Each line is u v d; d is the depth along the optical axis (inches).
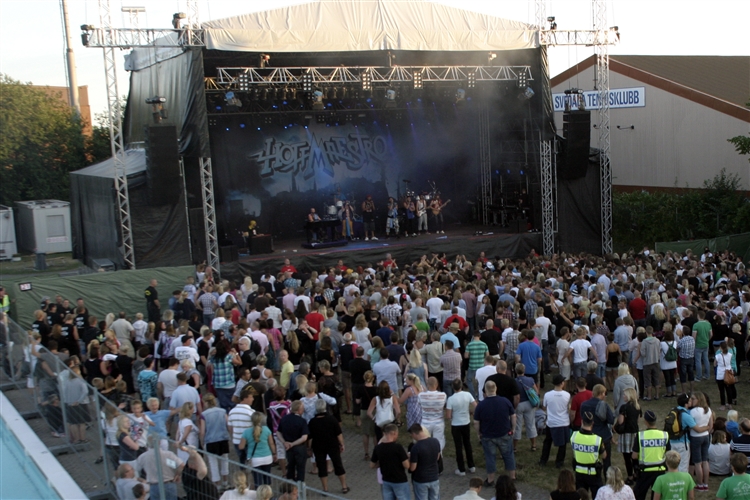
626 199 1352.1
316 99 970.1
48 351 455.2
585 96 1475.1
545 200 1073.5
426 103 1223.5
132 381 494.9
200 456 310.5
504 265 805.2
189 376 443.2
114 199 871.1
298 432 372.5
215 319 558.6
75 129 1636.3
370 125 1269.7
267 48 885.8
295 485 268.2
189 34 847.1
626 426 384.8
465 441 417.7
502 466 432.5
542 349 558.6
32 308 711.7
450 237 1117.1
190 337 487.8
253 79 1010.7
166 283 772.0
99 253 970.7
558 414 413.1
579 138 1053.8
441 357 482.9
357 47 929.5
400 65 1072.8
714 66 1542.8
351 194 1258.6
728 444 400.2
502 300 569.3
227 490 291.0
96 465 393.7
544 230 1078.4
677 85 1325.0
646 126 1395.2
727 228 1187.9
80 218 1055.6
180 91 903.1
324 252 1016.9
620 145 1454.2
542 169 1062.4
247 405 378.0
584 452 343.6
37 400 486.6
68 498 370.3
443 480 415.5
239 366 473.7
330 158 1249.4
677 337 545.0
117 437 360.2
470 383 495.8
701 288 688.4
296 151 1223.5
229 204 1179.9
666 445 367.2
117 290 750.5
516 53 1042.7
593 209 1104.8
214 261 900.0
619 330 544.1
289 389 450.6
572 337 522.0
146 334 569.6
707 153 1284.4
